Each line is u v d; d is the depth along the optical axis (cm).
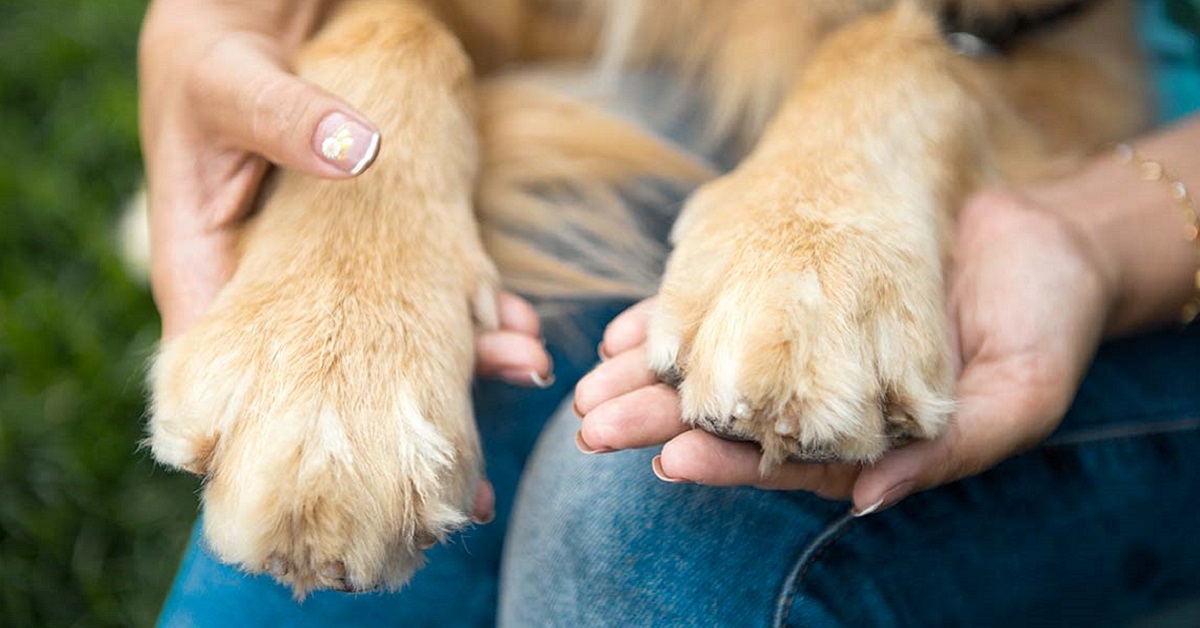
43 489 72
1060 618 50
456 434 46
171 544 71
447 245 50
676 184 57
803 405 43
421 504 44
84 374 75
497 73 62
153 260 52
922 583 48
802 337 43
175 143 51
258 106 48
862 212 48
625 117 58
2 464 72
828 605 46
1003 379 47
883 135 51
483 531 54
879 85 52
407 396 46
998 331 48
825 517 47
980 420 46
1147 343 54
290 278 48
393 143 51
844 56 54
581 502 48
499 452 55
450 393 47
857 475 45
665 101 60
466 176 53
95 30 96
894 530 47
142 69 54
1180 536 51
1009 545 49
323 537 43
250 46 50
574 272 56
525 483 51
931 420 44
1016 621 49
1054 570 49
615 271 56
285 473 44
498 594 53
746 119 59
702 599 46
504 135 57
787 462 44
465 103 54
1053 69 60
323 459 44
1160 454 51
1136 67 62
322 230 49
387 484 44
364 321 47
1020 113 59
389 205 50
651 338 45
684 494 47
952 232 51
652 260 56
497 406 55
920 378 45
